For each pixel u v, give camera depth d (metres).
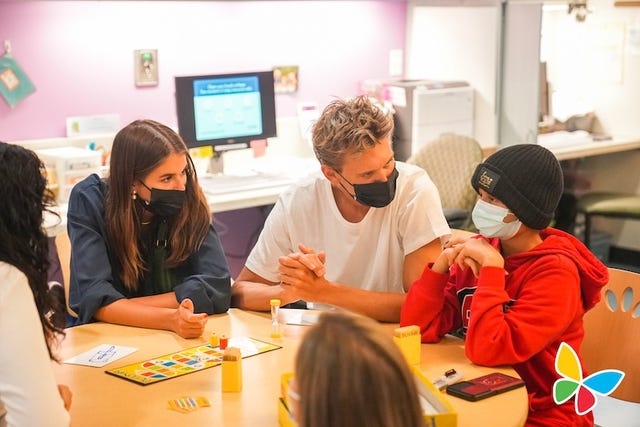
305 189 2.34
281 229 2.38
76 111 4.08
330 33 4.89
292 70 4.77
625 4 5.29
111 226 2.33
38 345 1.53
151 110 4.32
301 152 4.86
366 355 1.02
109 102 4.17
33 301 1.54
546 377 1.92
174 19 4.30
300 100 4.86
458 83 4.91
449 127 4.84
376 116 2.10
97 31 4.07
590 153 5.09
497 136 4.94
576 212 5.15
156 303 2.24
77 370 1.87
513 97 4.86
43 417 1.51
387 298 2.18
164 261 2.38
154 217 2.40
